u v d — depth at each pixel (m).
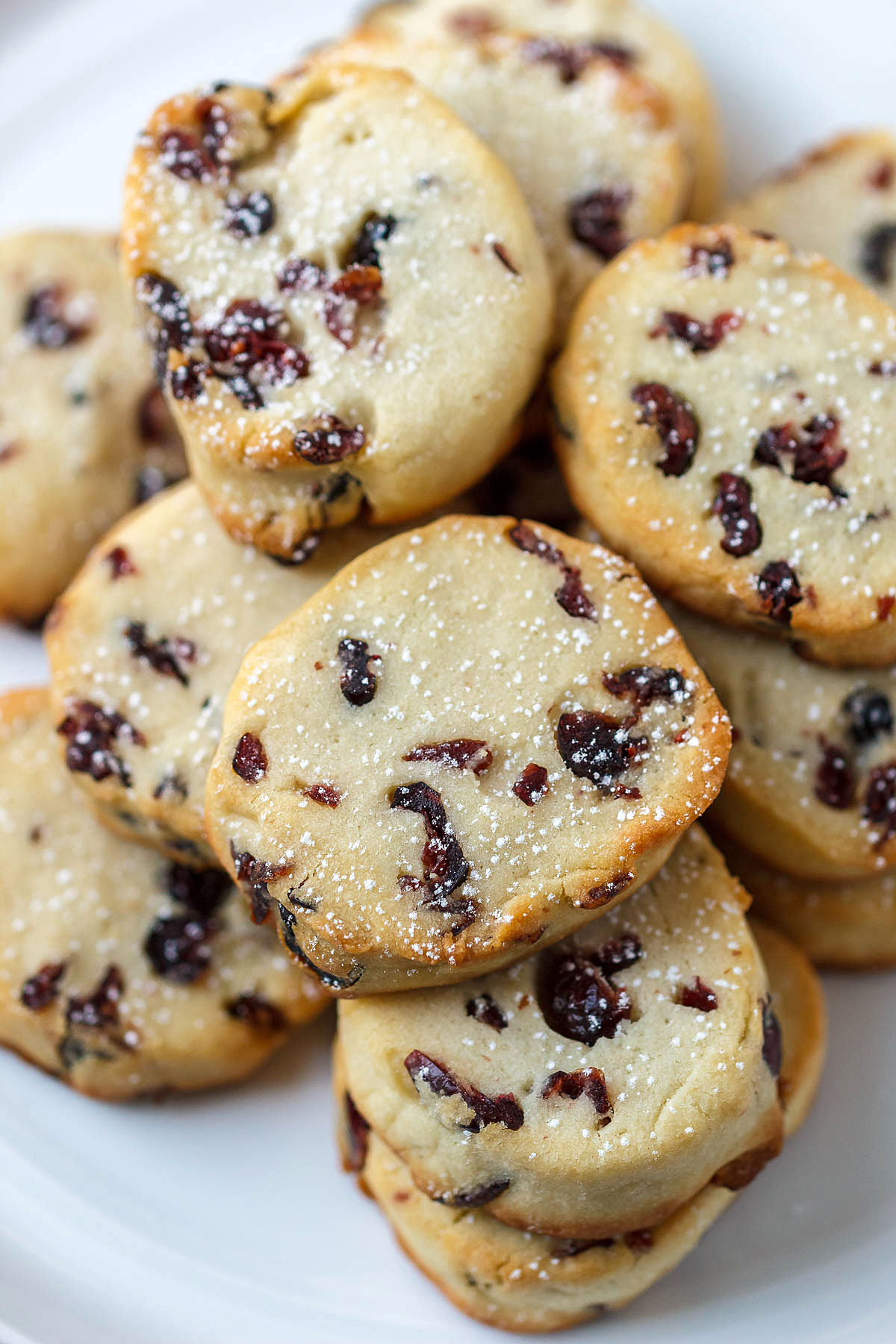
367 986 0.26
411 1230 0.27
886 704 0.28
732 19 0.33
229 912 0.28
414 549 0.26
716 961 0.26
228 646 0.28
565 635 0.26
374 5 0.33
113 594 0.28
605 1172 0.25
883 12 0.32
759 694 0.28
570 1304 0.27
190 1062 0.28
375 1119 0.26
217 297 0.27
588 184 0.29
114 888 0.29
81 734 0.28
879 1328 0.27
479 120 0.29
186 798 0.27
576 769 0.26
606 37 0.31
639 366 0.27
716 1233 0.28
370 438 0.26
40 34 0.34
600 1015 0.26
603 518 0.27
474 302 0.27
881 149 0.31
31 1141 0.29
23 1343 0.27
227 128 0.27
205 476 0.27
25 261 0.31
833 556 0.27
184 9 0.34
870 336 0.27
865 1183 0.28
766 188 0.31
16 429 0.31
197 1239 0.28
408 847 0.25
